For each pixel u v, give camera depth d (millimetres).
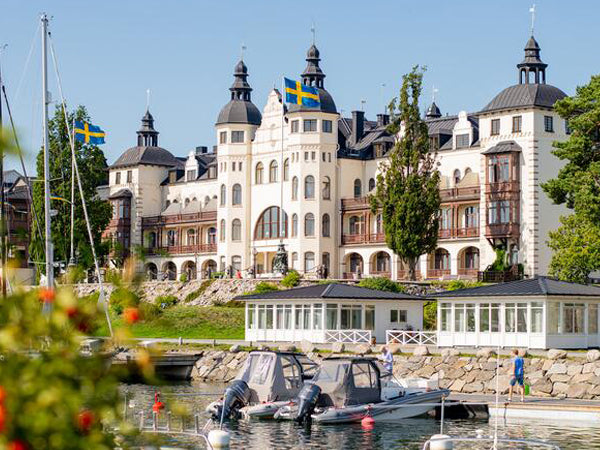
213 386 81000
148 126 177500
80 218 135250
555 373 68125
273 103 148750
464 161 133625
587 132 100688
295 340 94812
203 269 160875
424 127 119000
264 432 52812
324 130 143375
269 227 148500
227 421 56719
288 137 144875
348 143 151500
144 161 171375
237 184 152125
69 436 11789
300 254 142375
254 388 59938
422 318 96938
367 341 91125
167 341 100312
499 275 117688
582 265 99562
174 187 171375
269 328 97375
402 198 117938
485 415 58812
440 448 44031
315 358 84000
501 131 124438
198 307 121750
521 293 78625
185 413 14453
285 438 51000
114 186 174500
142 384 80062
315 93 134500
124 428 13250
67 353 12289
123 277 14633
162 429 49469
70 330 12625
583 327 79438
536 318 77812
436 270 132500
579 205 97875
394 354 81562
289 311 95562
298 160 143250
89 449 11984
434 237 119188
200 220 161250
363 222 142250
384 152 144250
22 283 14469
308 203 142500
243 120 152250
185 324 112375
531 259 120500
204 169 168500
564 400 63094
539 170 121625
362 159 146625
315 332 93000
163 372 89938
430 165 119375
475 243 128625
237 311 115938
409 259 119500
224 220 153125
